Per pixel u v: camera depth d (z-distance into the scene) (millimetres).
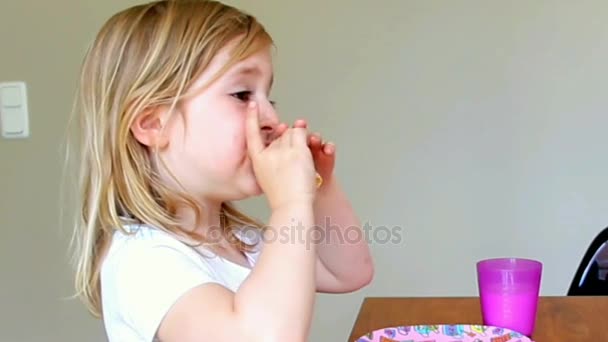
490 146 1908
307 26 1905
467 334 1024
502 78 1882
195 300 705
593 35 1842
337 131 1937
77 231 991
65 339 2018
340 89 1922
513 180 1914
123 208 835
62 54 1916
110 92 846
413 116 1916
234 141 809
